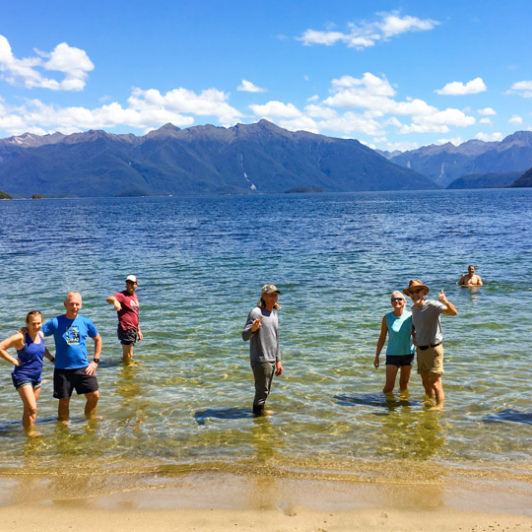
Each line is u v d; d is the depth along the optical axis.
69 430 8.87
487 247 36.94
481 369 11.80
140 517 5.94
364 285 22.89
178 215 106.88
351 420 9.15
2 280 25.16
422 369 9.95
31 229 67.06
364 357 12.89
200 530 5.65
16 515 6.00
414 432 8.58
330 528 5.67
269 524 5.76
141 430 8.82
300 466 7.38
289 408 9.77
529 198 173.12
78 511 6.10
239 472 7.18
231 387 10.99
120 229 64.50
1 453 7.97
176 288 22.72
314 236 49.31
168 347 13.98
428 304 9.74
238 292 21.67
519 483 6.77
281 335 14.95
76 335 9.34
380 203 164.62
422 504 6.20
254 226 66.81
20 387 8.86
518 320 16.30
